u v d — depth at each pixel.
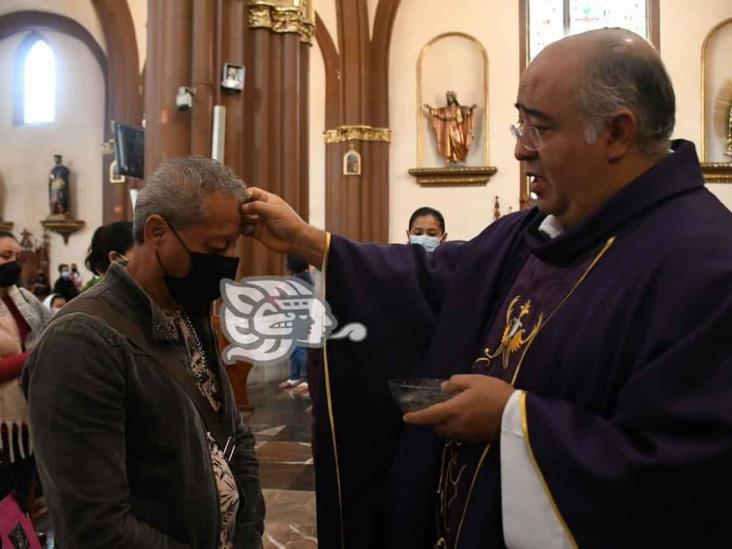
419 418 1.37
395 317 1.82
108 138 17.48
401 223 16.08
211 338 1.85
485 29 15.97
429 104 16.16
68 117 17.98
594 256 1.45
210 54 7.33
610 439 1.22
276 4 8.45
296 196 8.55
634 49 1.36
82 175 17.83
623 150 1.39
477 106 15.97
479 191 15.80
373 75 16.05
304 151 8.88
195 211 1.59
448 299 1.76
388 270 1.85
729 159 14.91
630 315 1.31
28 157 18.16
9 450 3.17
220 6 7.61
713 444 1.13
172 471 1.57
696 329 1.20
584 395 1.35
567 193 1.44
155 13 7.36
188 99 7.07
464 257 1.81
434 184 15.91
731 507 1.15
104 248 3.15
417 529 1.66
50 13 17.72
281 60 8.49
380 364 1.81
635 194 1.40
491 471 1.46
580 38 1.39
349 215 15.86
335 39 16.23
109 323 1.53
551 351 1.42
